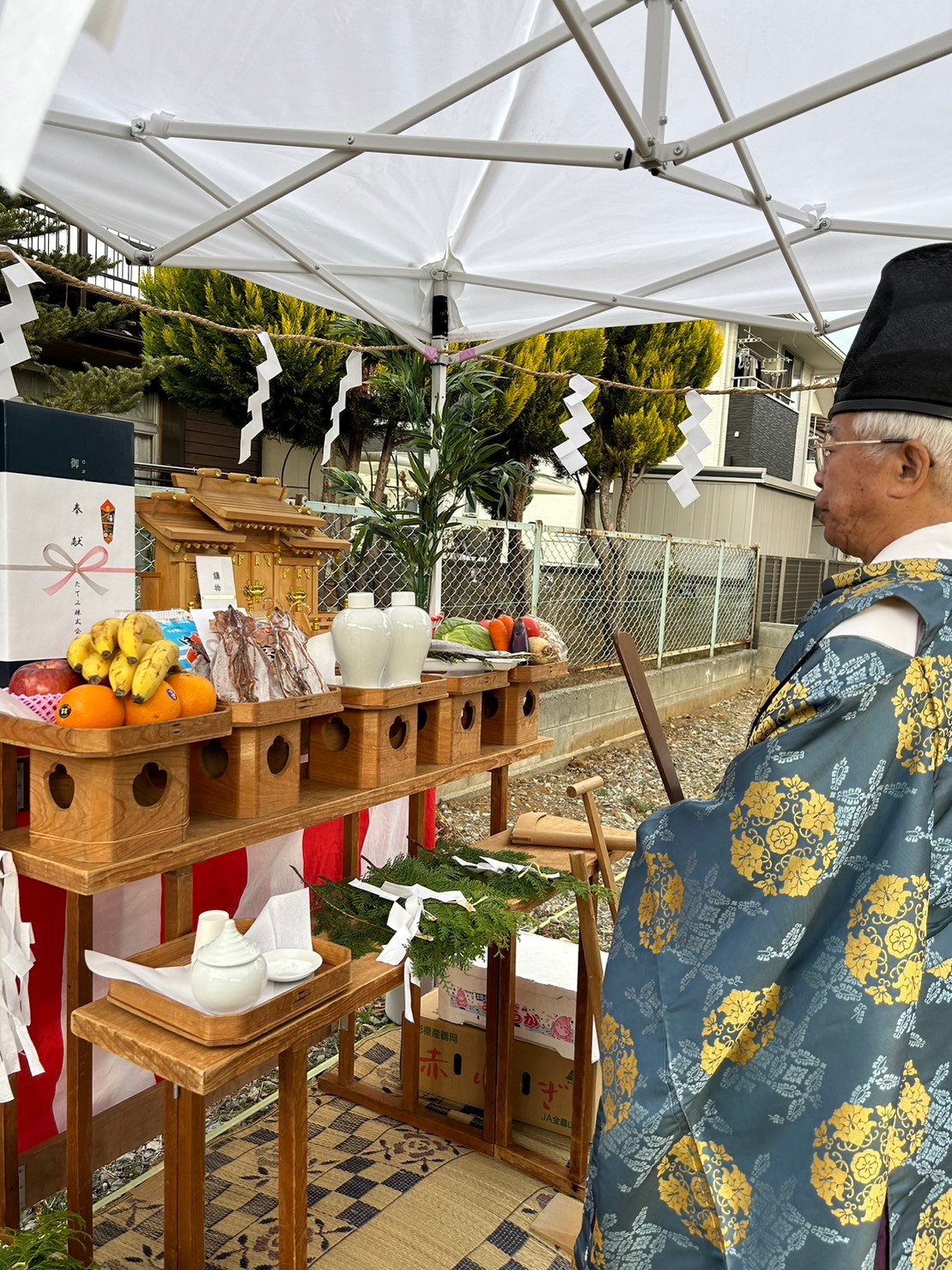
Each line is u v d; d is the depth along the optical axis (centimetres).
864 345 96
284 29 176
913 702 84
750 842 85
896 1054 81
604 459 859
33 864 131
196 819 153
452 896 179
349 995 144
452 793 520
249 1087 253
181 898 155
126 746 127
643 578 763
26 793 159
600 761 649
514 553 580
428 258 318
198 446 955
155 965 143
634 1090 88
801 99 159
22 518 152
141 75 190
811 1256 81
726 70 201
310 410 741
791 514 1386
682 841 92
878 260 301
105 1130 185
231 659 157
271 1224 196
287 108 209
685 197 260
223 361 681
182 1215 142
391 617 192
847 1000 82
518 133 229
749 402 1312
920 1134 84
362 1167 218
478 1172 218
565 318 334
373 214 274
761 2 175
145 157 229
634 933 95
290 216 272
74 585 162
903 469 92
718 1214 85
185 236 245
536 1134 234
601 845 205
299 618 249
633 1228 92
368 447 967
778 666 98
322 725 184
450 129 224
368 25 176
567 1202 207
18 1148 170
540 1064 237
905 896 82
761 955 83
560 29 166
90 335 797
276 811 160
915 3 174
